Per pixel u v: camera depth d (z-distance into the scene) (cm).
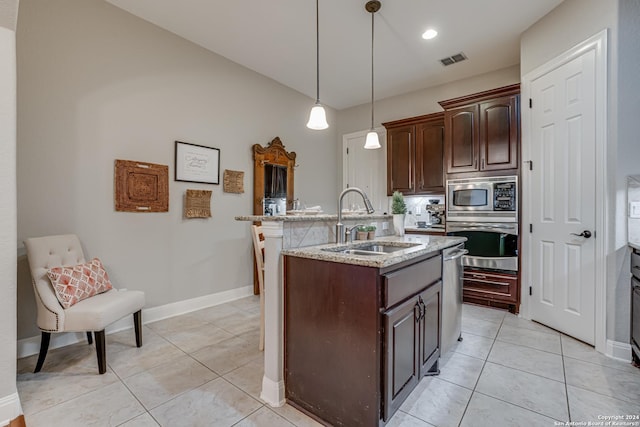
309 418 164
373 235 248
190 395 183
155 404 174
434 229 413
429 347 194
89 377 202
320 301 161
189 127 331
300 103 471
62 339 247
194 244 337
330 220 218
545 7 272
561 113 268
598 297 235
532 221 303
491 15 284
